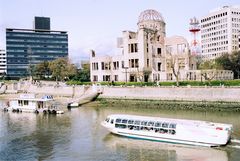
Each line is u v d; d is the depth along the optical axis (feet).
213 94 293.43
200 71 400.26
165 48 463.42
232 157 143.43
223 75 419.33
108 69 476.13
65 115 278.05
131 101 347.56
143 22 471.21
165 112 284.82
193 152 153.99
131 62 447.83
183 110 297.53
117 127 189.16
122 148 162.91
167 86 334.44
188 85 317.01
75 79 595.88
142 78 428.97
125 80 442.09
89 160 143.43
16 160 145.59
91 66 493.77
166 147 164.45
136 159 143.64
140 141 178.19
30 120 254.47
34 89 504.43
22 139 185.98
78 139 183.52
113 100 360.28
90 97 365.61
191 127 166.61
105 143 173.78
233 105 278.05
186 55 435.12
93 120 246.88
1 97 492.95
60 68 613.52
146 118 185.37
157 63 450.71
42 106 303.89
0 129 217.56
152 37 456.86
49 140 182.39
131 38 459.32
